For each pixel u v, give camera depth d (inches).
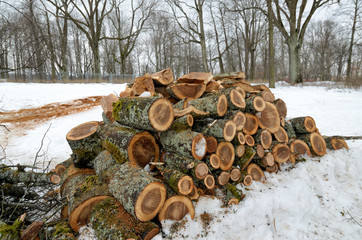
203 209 97.5
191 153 100.0
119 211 87.9
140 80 167.9
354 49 1142.3
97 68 874.1
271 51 536.7
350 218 113.0
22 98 413.7
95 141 145.7
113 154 121.3
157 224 88.4
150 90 162.7
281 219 107.7
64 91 487.2
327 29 1200.8
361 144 165.6
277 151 130.2
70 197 102.8
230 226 94.2
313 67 1509.6
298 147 143.5
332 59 1291.8
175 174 98.0
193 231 88.2
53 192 136.8
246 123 129.8
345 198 125.3
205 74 165.6
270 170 130.1
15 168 184.5
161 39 1325.0
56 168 153.1
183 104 137.2
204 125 126.1
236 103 127.3
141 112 104.2
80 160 138.9
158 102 103.6
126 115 117.0
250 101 134.0
